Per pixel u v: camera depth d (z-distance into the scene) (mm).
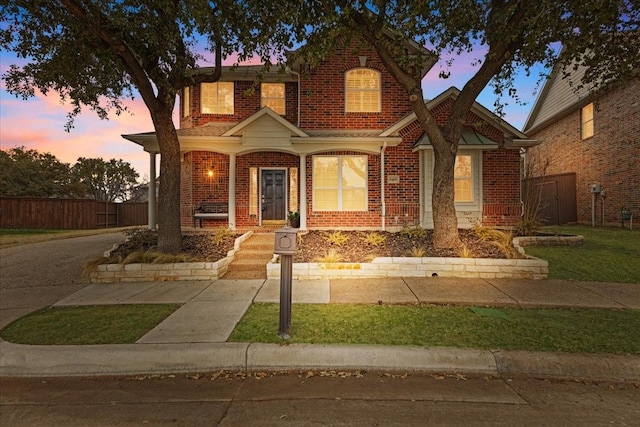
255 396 3289
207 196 13227
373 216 12664
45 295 6484
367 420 2873
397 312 5266
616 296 6031
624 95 14750
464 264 7414
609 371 3658
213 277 7500
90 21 6785
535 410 3023
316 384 3504
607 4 6672
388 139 11586
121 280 7449
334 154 12766
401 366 3816
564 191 17938
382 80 13359
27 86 8867
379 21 7742
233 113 14117
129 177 38406
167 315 5219
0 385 3584
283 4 6621
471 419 2881
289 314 4336
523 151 15023
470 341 4168
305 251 8688
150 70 7887
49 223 18828
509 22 7539
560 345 4051
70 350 3984
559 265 8148
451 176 8570
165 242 8477
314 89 13367
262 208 13492
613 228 14273
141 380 3652
